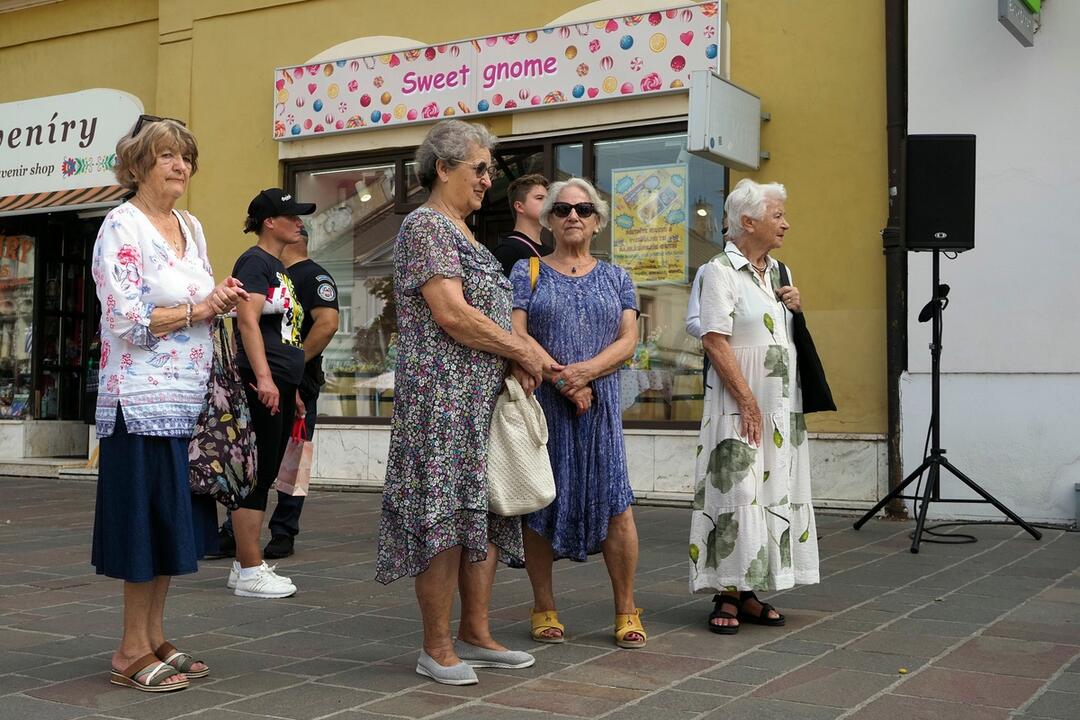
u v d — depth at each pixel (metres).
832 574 5.78
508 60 9.52
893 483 7.88
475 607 4.01
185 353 3.80
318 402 10.84
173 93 11.52
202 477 4.19
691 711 3.46
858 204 8.26
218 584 5.73
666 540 7.07
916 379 7.85
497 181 9.95
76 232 12.92
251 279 5.47
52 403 12.73
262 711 3.48
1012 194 7.60
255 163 11.06
